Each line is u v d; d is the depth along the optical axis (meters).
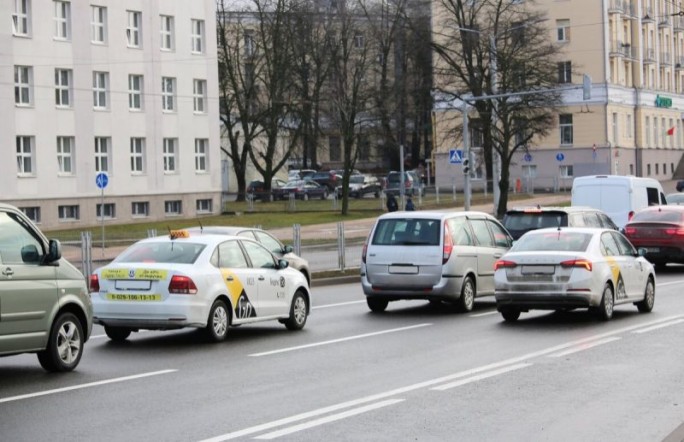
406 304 29.34
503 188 71.25
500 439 11.53
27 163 68.44
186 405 13.73
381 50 97.94
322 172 110.81
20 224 16.22
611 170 105.06
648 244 38.69
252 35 96.75
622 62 109.25
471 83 73.00
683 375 15.93
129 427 12.29
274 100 93.44
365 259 26.61
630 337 20.69
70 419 12.81
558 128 106.62
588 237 24.03
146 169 77.06
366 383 15.48
